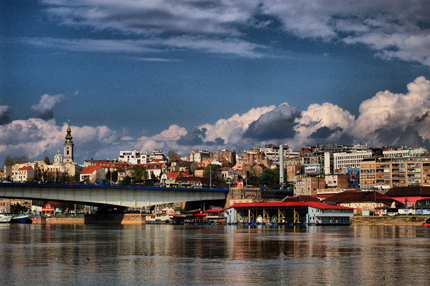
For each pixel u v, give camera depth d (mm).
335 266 91250
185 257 104438
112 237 164125
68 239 154875
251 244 132500
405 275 82062
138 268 89625
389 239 147625
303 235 167875
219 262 96688
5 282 77375
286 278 79625
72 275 82812
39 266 92312
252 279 79000
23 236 170750
